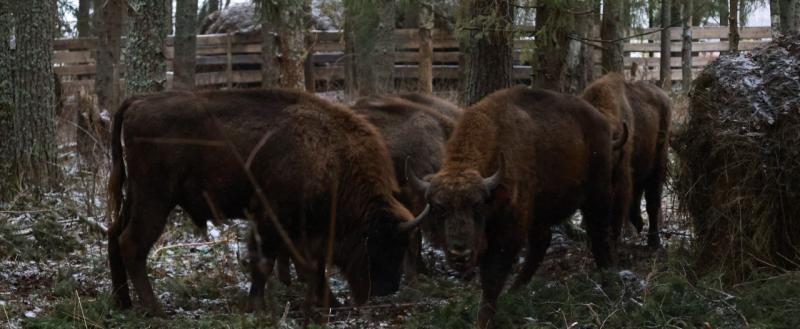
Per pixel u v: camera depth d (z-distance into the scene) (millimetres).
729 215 6570
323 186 6590
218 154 6648
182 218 9859
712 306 6055
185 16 12844
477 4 9117
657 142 9125
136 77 10914
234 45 21359
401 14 22109
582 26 10383
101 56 16047
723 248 6621
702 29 22281
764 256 6465
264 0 13141
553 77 9234
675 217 9367
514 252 6328
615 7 10359
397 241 6582
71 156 12305
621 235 9477
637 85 9164
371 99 8812
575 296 6395
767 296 6004
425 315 6355
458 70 19609
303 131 6660
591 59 12422
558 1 8547
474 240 5832
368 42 18531
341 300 7273
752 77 6723
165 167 6695
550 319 6168
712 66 7047
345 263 6723
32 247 8344
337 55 21359
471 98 9383
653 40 22016
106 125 11938
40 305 6703
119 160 6906
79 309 6375
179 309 6840
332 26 22172
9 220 9055
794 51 6781
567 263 8242
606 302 6277
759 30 22422
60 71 23312
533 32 8977
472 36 9305
